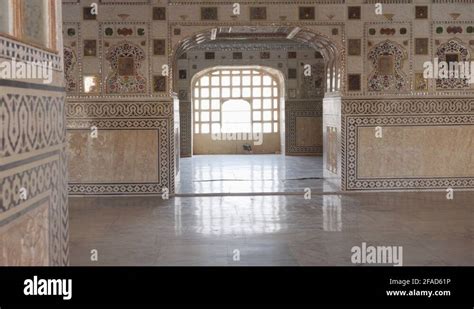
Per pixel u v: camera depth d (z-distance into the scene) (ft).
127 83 22.47
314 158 38.45
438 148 23.17
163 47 22.48
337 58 23.59
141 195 22.63
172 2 22.48
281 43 38.73
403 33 22.97
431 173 23.24
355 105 23.00
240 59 40.09
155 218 17.99
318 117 40.45
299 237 15.07
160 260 12.75
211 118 43.04
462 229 15.93
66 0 22.24
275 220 17.51
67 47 22.33
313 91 40.29
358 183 23.17
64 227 8.30
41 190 7.13
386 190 23.24
